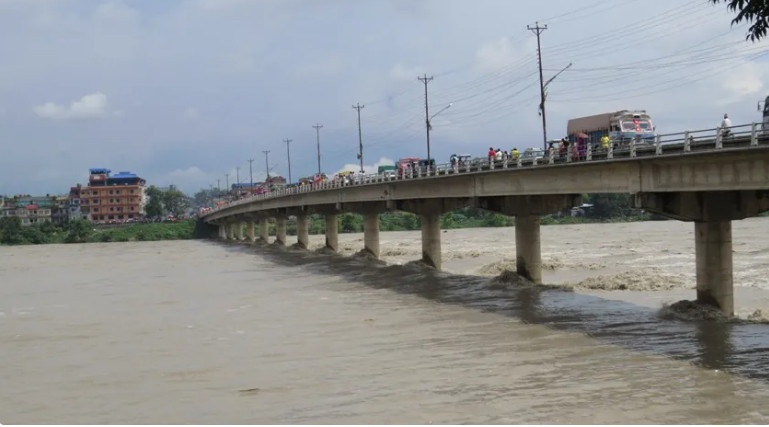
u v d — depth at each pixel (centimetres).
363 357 3061
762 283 4772
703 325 3369
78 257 11731
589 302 4231
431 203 6750
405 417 2198
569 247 8925
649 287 4794
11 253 13688
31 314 4856
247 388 2636
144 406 2458
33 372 3066
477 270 6719
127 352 3416
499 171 4984
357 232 18538
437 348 3175
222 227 18738
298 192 10438
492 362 2862
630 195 3812
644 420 2080
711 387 2377
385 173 7431
